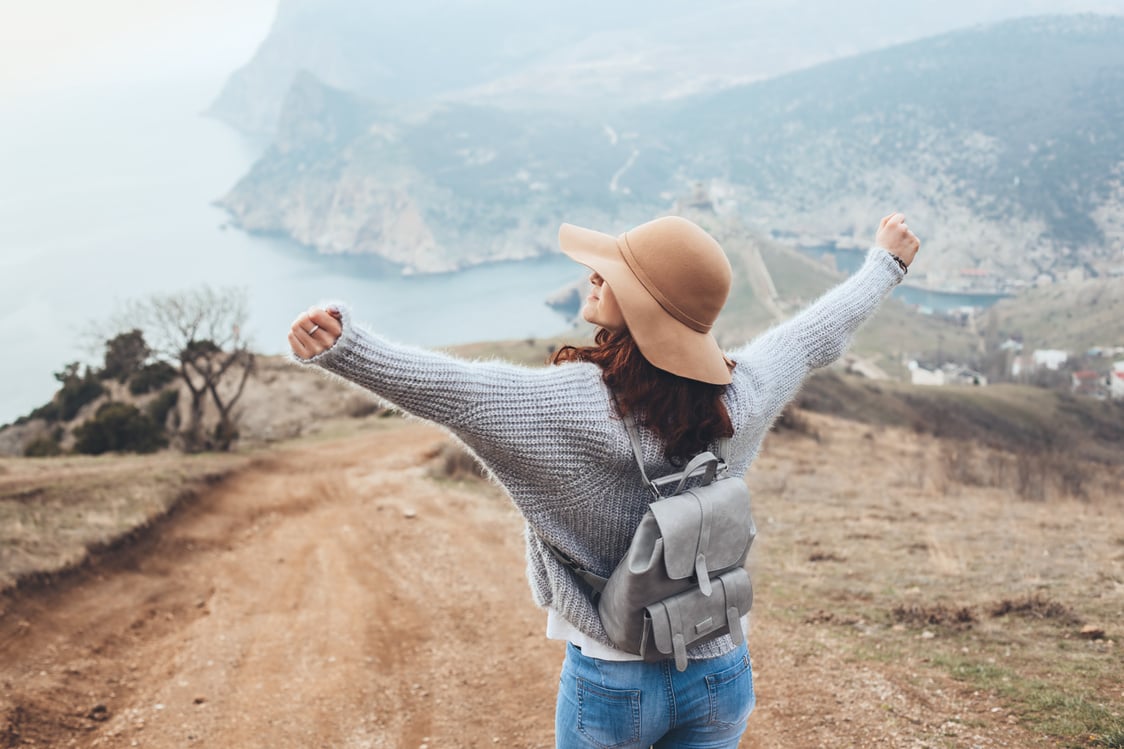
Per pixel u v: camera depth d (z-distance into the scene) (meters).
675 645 1.63
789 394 2.01
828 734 3.91
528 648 6.46
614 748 1.77
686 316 1.66
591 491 1.67
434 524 13.84
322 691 5.82
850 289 2.17
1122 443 77.94
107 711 5.66
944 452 23.97
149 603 9.30
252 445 36.31
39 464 19.77
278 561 12.02
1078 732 3.46
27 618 8.06
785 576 7.75
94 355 40.66
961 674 4.41
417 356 1.57
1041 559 7.82
